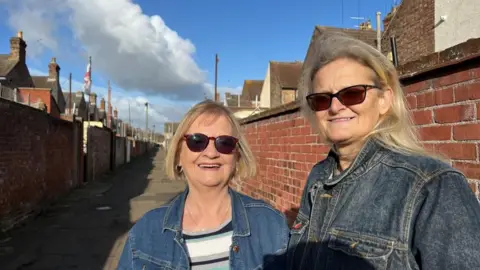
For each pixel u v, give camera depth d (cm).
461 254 103
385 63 153
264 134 631
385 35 1215
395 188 128
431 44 971
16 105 848
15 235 755
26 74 2981
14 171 834
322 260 143
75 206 1123
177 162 224
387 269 119
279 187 555
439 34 924
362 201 137
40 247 671
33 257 612
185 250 191
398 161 134
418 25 1034
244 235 197
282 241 199
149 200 1239
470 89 214
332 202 154
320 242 150
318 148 430
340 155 164
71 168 1465
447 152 230
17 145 855
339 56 157
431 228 111
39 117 1027
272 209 213
